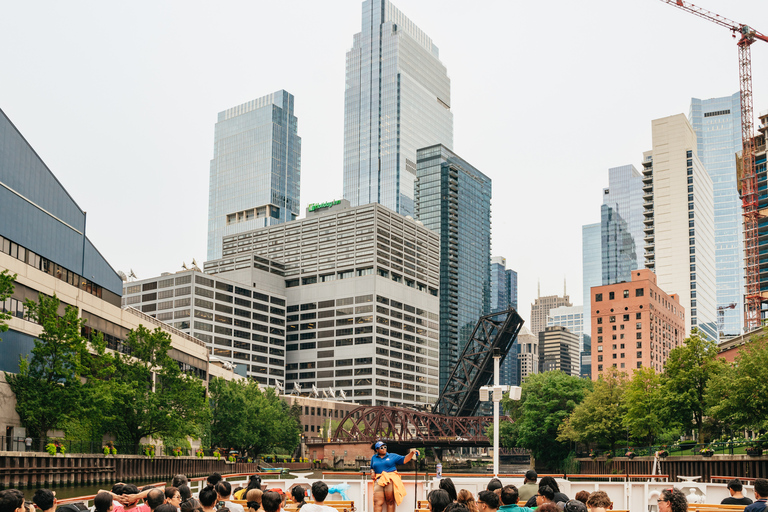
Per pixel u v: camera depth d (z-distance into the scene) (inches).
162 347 3095.5
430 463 7672.2
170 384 3134.8
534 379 5022.1
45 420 2470.5
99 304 3292.3
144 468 3016.7
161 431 3107.8
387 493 657.6
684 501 430.0
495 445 1107.9
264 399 5049.2
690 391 2982.3
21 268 2635.3
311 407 7755.9
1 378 2399.1
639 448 3794.3
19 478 2064.5
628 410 3668.8
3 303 2501.2
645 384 3535.9
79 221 3312.0
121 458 2790.4
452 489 533.0
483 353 5605.3
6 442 2295.8
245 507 582.6
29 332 2662.4
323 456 5994.1
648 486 909.2
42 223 2928.2
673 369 3097.9
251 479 646.5
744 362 2613.2
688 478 1093.1
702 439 3004.4
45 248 2945.4
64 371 2490.2
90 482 2529.5
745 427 2613.2
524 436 4825.3
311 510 499.8
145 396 3058.6
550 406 4749.0
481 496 434.0
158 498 484.4
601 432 4047.7
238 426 4458.7
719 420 2888.8
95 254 3484.3
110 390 2711.6
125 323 3595.0
